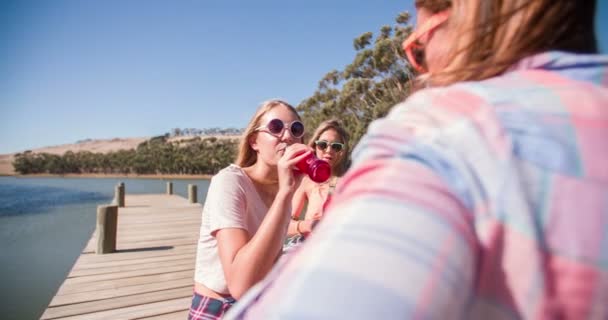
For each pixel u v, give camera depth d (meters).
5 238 12.38
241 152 1.86
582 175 0.34
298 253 0.36
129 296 4.01
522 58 0.45
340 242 0.33
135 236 7.23
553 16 0.47
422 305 0.29
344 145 3.46
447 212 0.34
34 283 7.44
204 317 1.61
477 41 0.49
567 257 0.33
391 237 0.32
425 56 0.57
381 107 25.62
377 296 0.29
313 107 42.97
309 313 0.29
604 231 0.33
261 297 0.40
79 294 4.05
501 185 0.35
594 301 0.33
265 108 1.77
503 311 0.34
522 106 0.38
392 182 0.35
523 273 0.34
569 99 0.39
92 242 6.50
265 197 1.78
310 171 1.32
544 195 0.34
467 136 0.37
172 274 4.78
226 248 1.41
